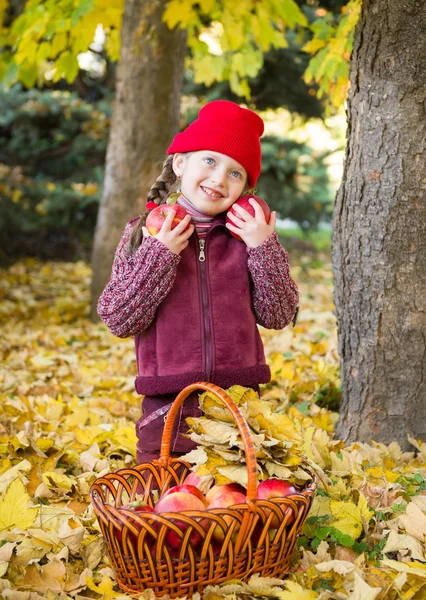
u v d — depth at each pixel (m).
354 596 1.70
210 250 2.30
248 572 1.78
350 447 2.78
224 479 1.85
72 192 9.72
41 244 10.34
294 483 1.98
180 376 2.22
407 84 2.63
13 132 10.11
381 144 2.68
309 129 13.23
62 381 4.29
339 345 2.95
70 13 5.04
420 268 2.72
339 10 6.04
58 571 1.90
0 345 5.26
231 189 2.30
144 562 1.75
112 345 5.27
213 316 2.25
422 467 2.63
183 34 5.71
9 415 3.42
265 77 8.28
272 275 2.25
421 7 2.58
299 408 3.29
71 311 6.66
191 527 1.71
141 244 2.23
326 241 12.78
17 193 9.34
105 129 10.07
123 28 5.63
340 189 2.86
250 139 2.31
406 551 2.01
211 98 8.77
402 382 2.78
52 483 2.57
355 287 2.81
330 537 2.15
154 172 5.80
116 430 3.08
